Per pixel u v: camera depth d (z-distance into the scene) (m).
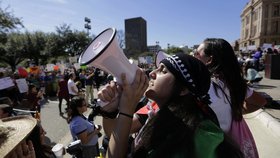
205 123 1.01
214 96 1.59
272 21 67.69
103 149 3.15
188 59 1.10
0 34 27.30
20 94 11.43
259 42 69.75
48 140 6.66
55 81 15.78
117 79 1.21
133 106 1.19
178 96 1.09
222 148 0.98
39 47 45.38
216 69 1.74
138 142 1.16
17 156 1.42
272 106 6.50
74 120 3.85
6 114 3.77
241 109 1.73
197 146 0.96
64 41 46.59
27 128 1.54
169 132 1.03
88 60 1.17
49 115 9.78
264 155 3.85
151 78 1.19
